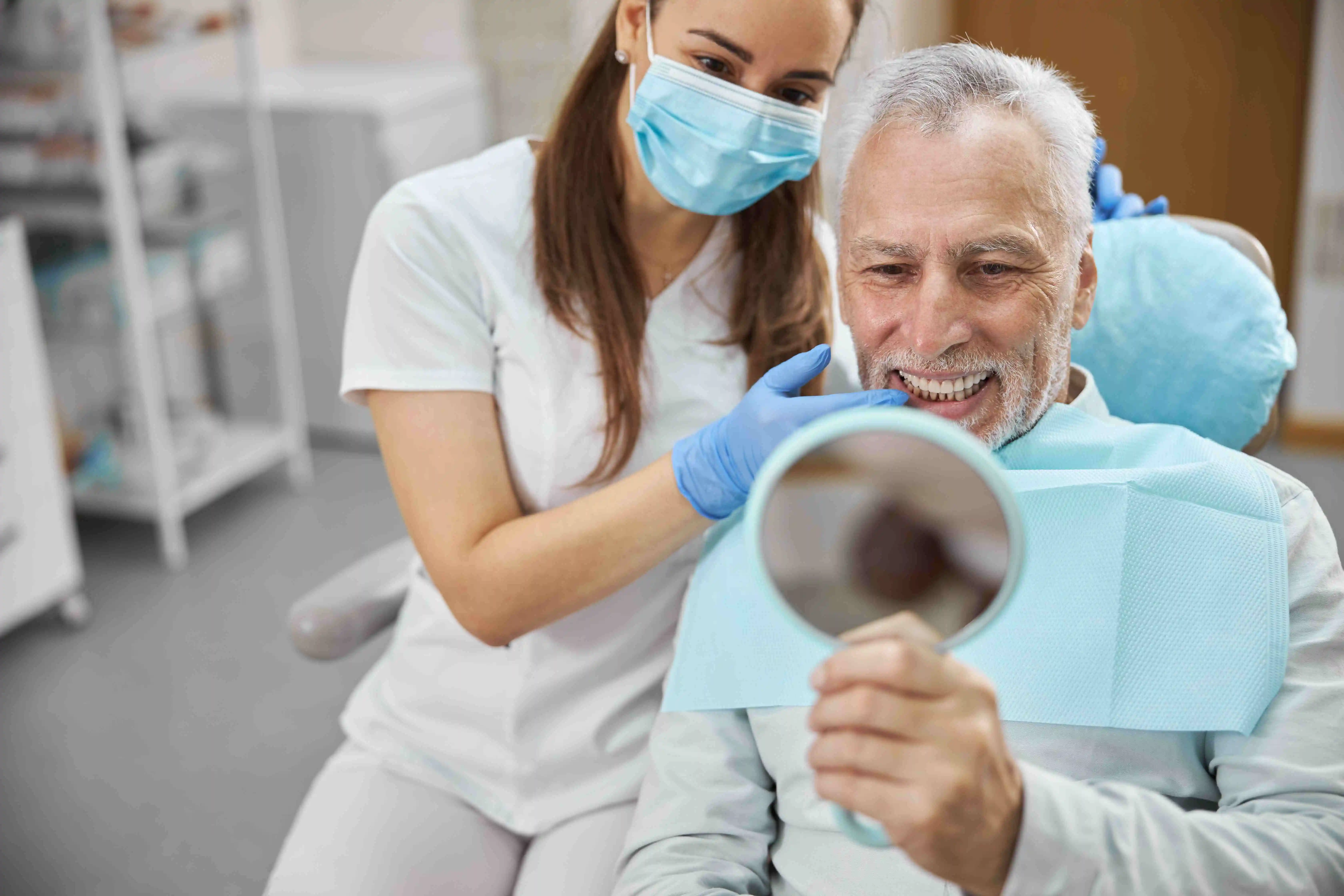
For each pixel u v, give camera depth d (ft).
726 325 4.13
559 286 3.83
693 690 3.53
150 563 9.66
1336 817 2.69
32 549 8.41
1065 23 10.67
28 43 8.73
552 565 3.51
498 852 4.05
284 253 11.13
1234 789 2.89
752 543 1.94
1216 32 10.25
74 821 6.91
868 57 4.35
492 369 3.93
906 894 3.05
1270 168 10.53
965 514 1.89
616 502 3.47
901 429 1.85
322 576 9.41
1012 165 2.96
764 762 3.47
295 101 10.57
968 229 2.97
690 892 3.11
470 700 4.07
